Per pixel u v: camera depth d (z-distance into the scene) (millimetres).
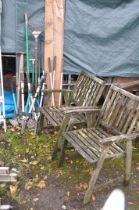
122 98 4074
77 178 4164
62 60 5391
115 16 5242
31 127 5215
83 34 5301
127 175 3988
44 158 4523
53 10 5109
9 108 5410
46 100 5051
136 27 5336
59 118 4625
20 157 4523
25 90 5574
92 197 3836
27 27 5133
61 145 4270
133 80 5711
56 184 4035
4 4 4996
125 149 3855
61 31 5227
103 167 4469
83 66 5465
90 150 3781
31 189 3922
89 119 4293
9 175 3932
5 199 3729
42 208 3648
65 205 3711
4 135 4996
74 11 5172
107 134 4180
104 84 4547
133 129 3939
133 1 5195
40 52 5355
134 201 3855
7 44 5227
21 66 5328
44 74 5305
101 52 5422
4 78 5898
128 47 5430
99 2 5148
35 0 5051
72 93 5035
